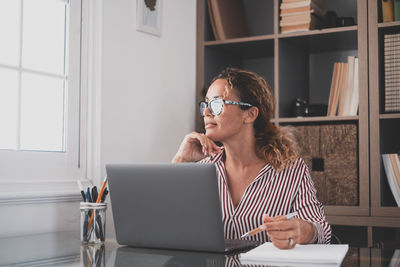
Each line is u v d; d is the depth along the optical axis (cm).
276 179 175
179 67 275
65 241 161
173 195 126
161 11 260
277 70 269
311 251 121
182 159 190
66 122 216
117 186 134
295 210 171
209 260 115
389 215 243
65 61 219
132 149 242
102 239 147
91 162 222
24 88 203
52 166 207
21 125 202
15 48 201
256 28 321
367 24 252
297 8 268
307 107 274
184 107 278
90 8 226
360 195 250
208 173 120
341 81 262
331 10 299
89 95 224
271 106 188
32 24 207
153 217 131
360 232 272
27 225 188
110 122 230
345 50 299
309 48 297
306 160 265
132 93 243
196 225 125
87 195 149
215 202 121
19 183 190
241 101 179
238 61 326
